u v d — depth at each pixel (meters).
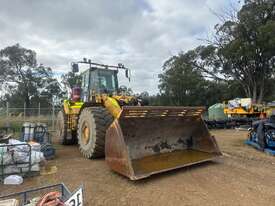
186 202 4.74
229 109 20.41
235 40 28.64
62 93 53.56
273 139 8.66
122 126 6.14
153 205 4.64
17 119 17.41
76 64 8.95
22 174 6.14
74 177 6.11
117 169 5.91
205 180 5.82
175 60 36.97
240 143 10.87
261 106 19.14
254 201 4.77
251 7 28.86
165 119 6.66
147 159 6.44
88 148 7.62
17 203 3.92
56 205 3.51
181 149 7.27
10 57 52.19
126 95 8.45
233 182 5.71
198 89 35.22
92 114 7.40
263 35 26.70
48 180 5.95
